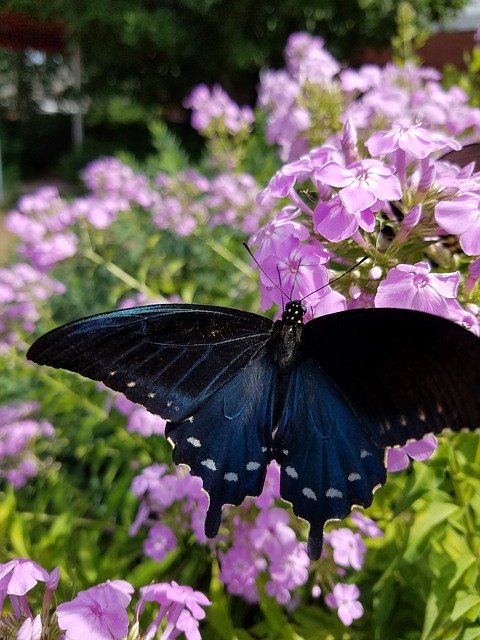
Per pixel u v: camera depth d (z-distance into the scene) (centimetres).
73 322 9
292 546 14
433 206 11
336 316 9
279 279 11
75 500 22
